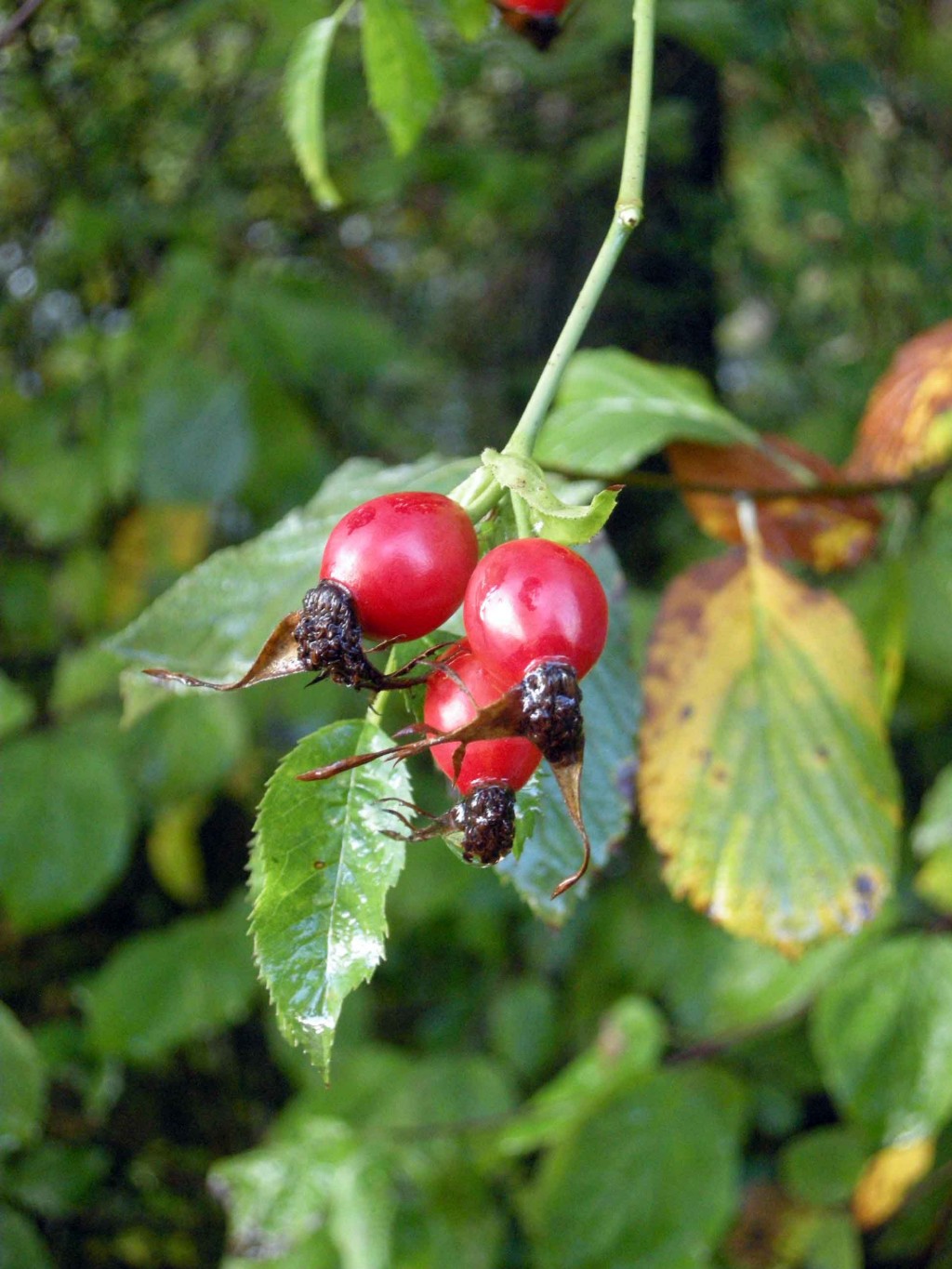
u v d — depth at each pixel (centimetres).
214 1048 51
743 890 24
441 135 56
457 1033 50
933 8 61
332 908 16
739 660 25
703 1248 32
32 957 50
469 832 16
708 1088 34
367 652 17
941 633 39
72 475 45
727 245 56
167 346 43
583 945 48
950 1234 39
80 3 40
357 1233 33
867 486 27
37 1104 32
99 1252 47
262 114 49
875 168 57
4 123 44
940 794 34
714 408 27
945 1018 30
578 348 54
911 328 53
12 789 40
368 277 59
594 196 54
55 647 48
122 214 45
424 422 60
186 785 41
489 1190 40
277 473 44
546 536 17
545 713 16
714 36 44
